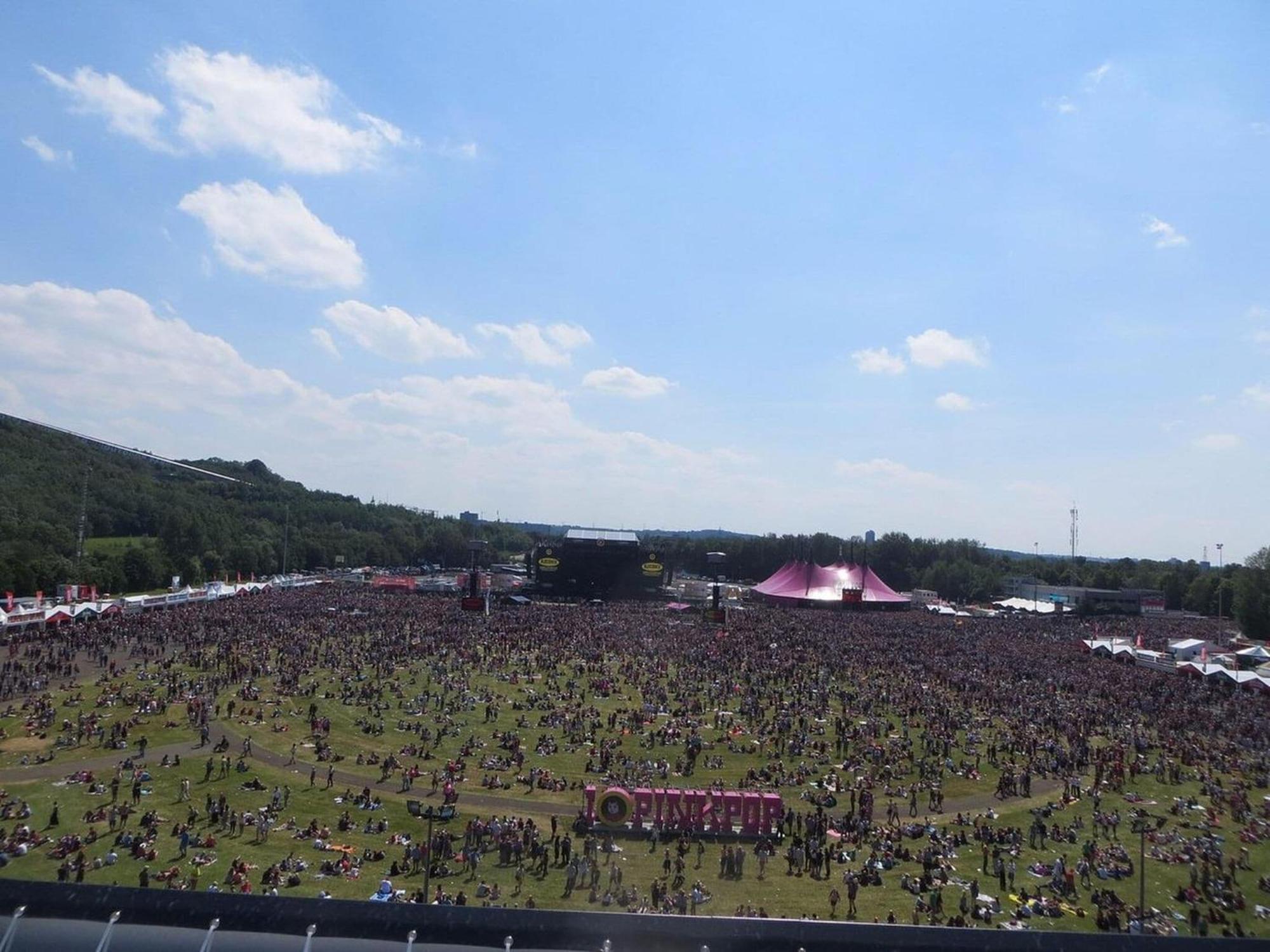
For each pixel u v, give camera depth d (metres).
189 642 101.88
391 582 194.75
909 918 38.12
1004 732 74.62
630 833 48.47
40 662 86.19
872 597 189.38
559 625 134.50
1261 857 46.94
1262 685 96.88
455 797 53.47
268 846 44.06
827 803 54.84
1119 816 53.72
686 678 94.75
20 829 43.12
